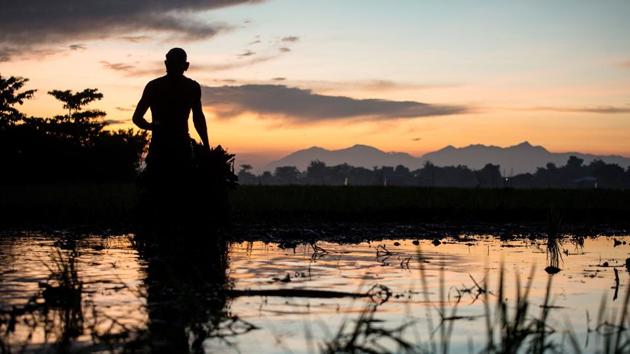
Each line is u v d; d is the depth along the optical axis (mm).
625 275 7574
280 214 15758
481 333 4566
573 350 4145
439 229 13547
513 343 3850
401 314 5168
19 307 5195
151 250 8945
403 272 7453
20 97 59281
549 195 23453
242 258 8414
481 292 6199
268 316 5023
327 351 3939
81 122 65625
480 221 15719
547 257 9234
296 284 6445
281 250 9430
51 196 20141
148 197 10648
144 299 5551
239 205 16922
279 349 4109
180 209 10531
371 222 14836
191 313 5008
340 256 8867
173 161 10742
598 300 5918
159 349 4102
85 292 5855
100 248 9117
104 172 57312
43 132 58000
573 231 13812
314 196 20391
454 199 20969
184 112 11047
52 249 8977
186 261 7934
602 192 25812
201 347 4145
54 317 4879
